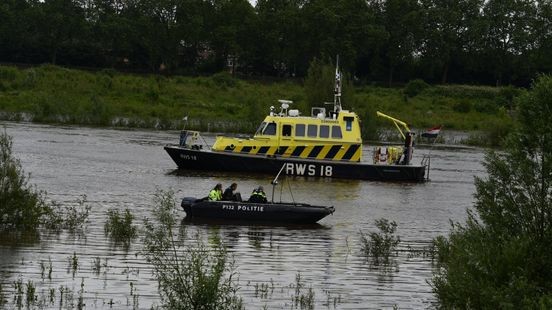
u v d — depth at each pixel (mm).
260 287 26891
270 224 37906
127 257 29719
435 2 174375
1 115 91812
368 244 34125
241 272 28656
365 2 164250
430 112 123125
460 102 128750
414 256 32719
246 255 31344
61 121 91688
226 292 22594
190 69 159250
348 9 161250
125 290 25594
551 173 22438
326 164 55281
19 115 91312
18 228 33562
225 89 131250
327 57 155000
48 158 58719
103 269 27953
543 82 23203
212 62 161500
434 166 67688
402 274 29609
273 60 160125
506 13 169250
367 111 93938
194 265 23141
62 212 38000
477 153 81000
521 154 23078
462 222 41281
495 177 23281
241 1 163375
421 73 167500
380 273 29656
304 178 55094
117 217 34344
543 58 166000
